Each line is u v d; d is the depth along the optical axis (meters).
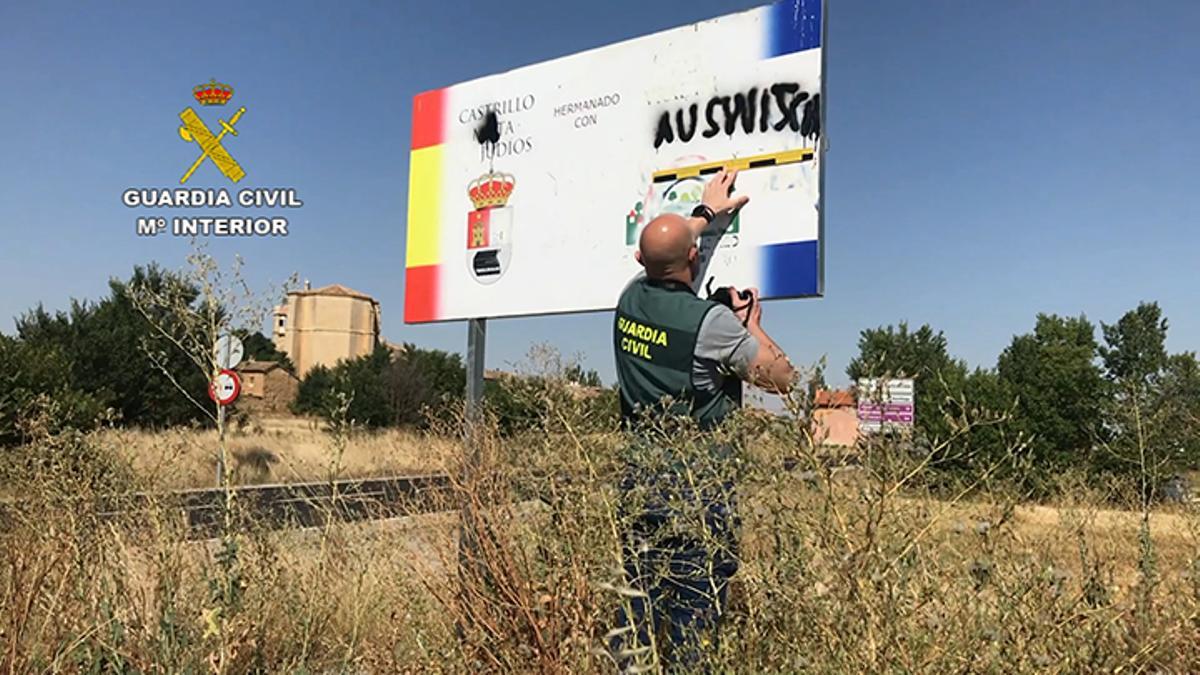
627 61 4.24
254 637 3.13
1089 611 2.22
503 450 3.32
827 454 2.05
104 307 22.38
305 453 13.30
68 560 2.97
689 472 2.41
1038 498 3.25
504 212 4.71
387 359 29.05
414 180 5.22
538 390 3.41
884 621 1.92
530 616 2.72
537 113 4.61
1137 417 3.72
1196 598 2.66
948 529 2.15
